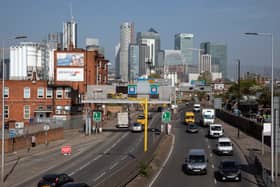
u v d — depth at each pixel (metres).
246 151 57.19
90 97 74.69
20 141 58.94
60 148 61.09
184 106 181.75
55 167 44.28
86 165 45.22
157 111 149.75
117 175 31.02
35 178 38.22
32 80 92.69
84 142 68.56
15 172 41.59
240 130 87.38
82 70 98.31
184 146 63.06
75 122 92.25
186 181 36.47
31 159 50.44
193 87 149.12
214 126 74.88
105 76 123.00
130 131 86.25
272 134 34.19
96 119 80.50
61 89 93.12
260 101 124.56
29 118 92.25
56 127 73.56
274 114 34.06
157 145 56.78
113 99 73.56
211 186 34.22
